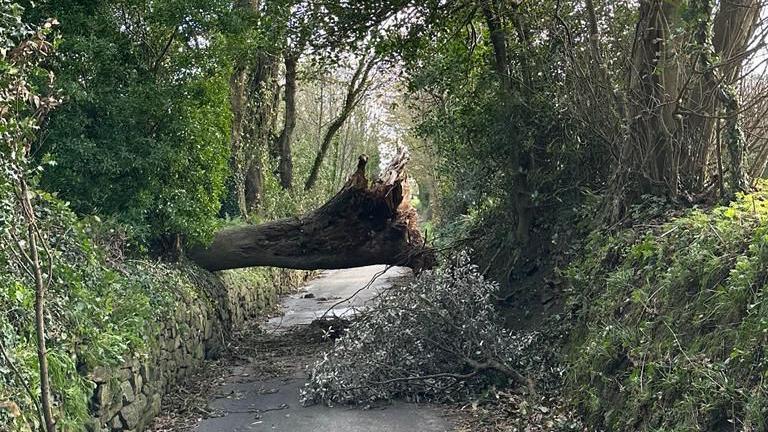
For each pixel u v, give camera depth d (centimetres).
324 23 985
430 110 1043
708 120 654
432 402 716
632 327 529
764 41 599
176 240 966
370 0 959
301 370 905
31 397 369
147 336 661
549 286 834
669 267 526
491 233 1031
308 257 1091
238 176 1636
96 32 791
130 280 700
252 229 1093
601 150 841
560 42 824
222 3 849
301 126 3281
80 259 588
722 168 650
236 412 713
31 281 458
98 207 794
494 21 890
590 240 729
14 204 431
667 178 671
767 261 412
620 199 705
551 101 863
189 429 655
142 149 813
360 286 2027
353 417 677
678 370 433
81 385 478
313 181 2383
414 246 1091
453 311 755
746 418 358
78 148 743
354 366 736
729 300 426
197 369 891
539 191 912
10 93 382
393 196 1073
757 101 605
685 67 659
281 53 1130
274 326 1326
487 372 722
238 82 1638
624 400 496
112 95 786
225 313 1119
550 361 710
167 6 815
